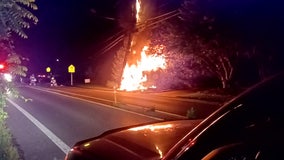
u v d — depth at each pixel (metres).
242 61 27.95
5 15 7.17
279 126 2.18
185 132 3.68
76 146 4.07
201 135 2.43
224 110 2.43
